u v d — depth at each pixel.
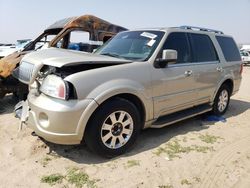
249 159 4.00
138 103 4.14
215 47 5.75
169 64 4.54
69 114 3.40
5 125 5.11
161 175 3.49
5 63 6.26
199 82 5.13
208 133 5.02
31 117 3.69
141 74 4.05
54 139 3.50
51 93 3.53
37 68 4.02
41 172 3.49
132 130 4.02
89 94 3.51
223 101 6.14
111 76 3.73
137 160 3.85
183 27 5.20
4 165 3.64
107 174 3.48
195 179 3.42
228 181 3.40
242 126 5.54
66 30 7.83
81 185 3.23
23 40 17.27
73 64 3.54
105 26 8.58
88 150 4.10
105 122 3.72
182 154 4.09
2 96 6.34
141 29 5.05
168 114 4.76
